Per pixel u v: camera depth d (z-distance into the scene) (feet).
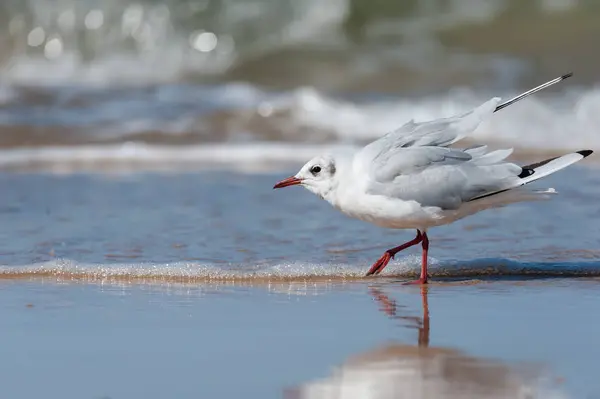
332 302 32.68
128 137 67.97
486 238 41.75
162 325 29.78
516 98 35.58
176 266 37.04
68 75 96.27
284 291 34.22
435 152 34.83
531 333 28.71
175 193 51.26
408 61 93.81
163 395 23.67
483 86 84.23
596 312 31.07
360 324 29.91
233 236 42.27
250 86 86.33
